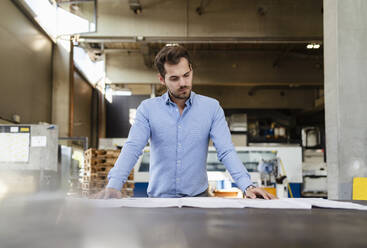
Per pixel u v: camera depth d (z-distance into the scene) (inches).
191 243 17.4
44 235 15.8
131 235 17.9
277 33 319.9
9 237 15.1
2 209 15.6
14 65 251.6
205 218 28.0
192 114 60.6
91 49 403.5
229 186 178.4
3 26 233.1
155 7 320.8
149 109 60.7
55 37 334.0
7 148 138.5
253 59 445.4
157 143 61.4
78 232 16.4
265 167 189.0
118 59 454.9
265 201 44.4
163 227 22.3
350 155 145.4
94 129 479.2
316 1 321.7
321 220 27.6
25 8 266.1
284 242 18.0
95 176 164.1
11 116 244.2
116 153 178.2
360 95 147.6
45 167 138.9
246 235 20.0
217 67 443.8
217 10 322.3
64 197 18.0
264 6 315.9
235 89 534.3
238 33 320.5
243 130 444.1
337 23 150.3
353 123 146.6
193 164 61.1
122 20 318.7
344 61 148.9
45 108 323.0
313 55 438.6
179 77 55.1
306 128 487.2
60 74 340.5
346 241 18.4
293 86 508.1
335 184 147.3
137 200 43.8
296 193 230.7
